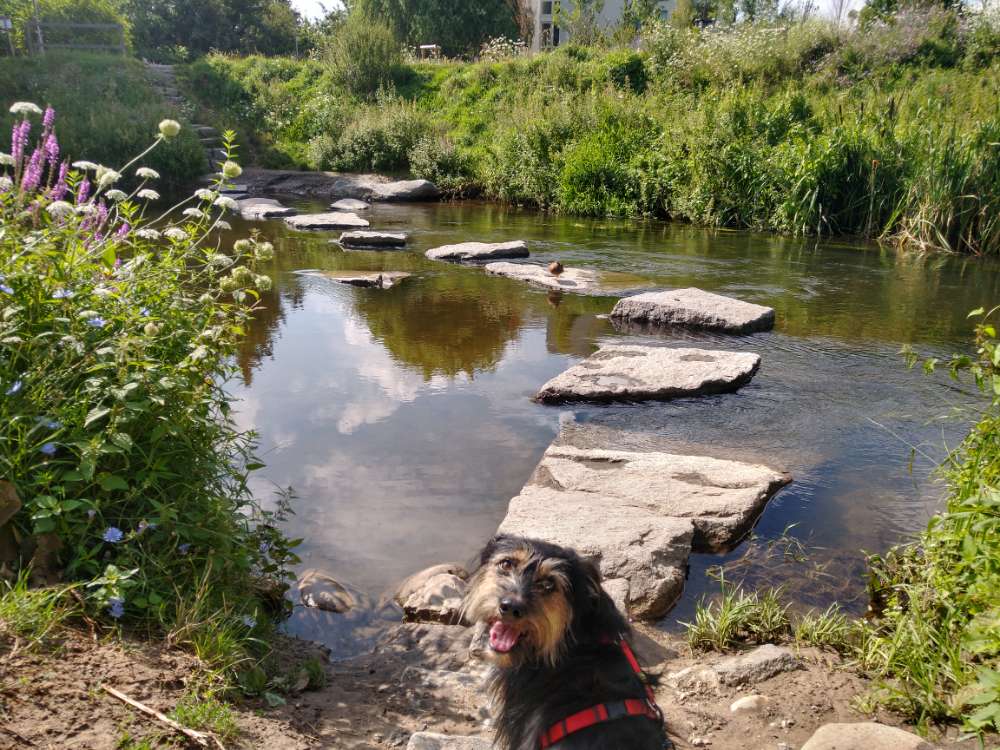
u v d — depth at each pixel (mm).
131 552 3430
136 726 2629
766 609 4090
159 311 4102
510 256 13562
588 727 2467
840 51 23469
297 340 8820
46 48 25656
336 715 3221
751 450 6215
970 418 6734
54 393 3609
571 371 7617
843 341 9094
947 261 13711
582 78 24422
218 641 3199
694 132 18219
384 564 4574
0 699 2594
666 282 11852
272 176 22469
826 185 16078
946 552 3812
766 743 3178
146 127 21250
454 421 6645
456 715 3311
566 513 4961
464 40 40438
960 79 19797
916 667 3434
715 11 30781
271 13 55094
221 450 4781
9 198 4160
